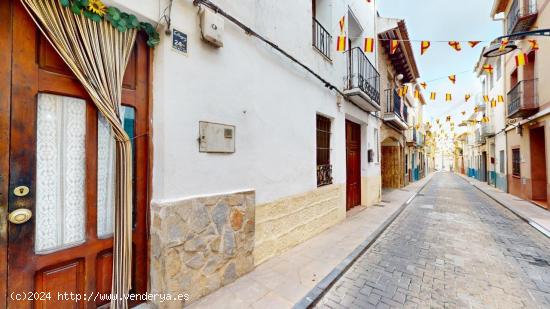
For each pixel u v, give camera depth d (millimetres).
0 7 1444
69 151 1748
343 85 5504
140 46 2072
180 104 2119
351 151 6672
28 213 1530
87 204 1802
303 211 3934
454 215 6480
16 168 1499
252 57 2912
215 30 2334
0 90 1441
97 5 1690
